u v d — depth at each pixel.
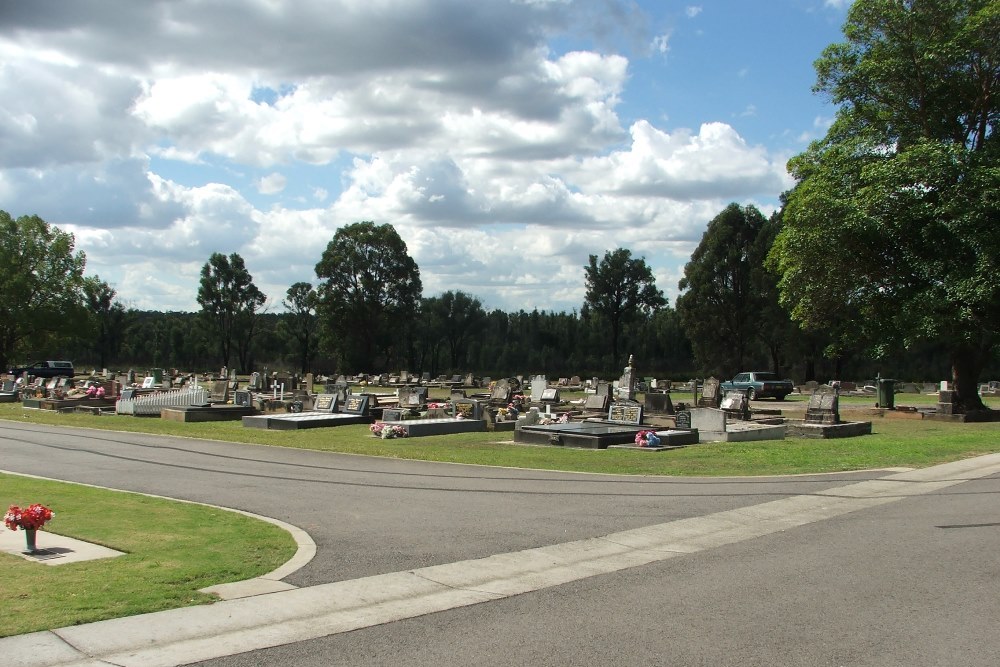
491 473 15.72
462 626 6.50
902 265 31.48
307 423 26.48
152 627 6.41
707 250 71.56
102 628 6.37
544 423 24.81
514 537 9.84
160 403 31.58
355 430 25.89
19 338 67.88
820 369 77.44
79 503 11.98
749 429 23.92
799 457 18.19
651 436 20.58
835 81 34.16
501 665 5.62
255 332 106.50
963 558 8.64
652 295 92.06
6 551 8.84
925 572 8.06
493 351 98.88
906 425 29.72
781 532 10.16
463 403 27.67
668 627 6.42
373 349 88.06
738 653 5.81
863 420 33.25
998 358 33.94
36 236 67.06
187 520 10.71
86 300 74.06
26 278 65.56
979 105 31.94
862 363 76.50
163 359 108.75
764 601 7.11
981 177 28.17
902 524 10.59
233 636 6.25
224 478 14.96
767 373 54.19
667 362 95.31
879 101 33.56
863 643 6.00
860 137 32.69
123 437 22.95
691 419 24.06
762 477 15.30
